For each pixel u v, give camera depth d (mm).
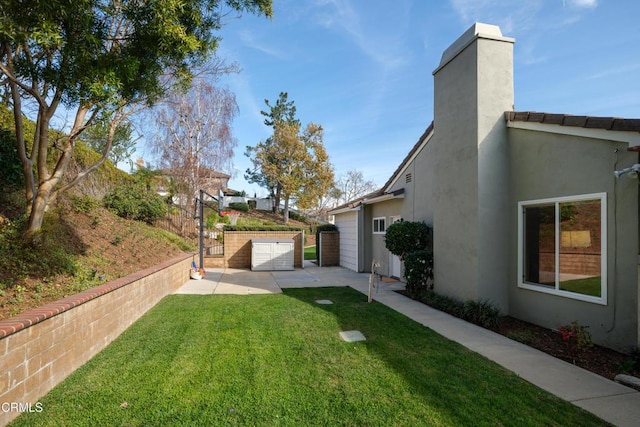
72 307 3791
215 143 20859
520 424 2904
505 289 6531
